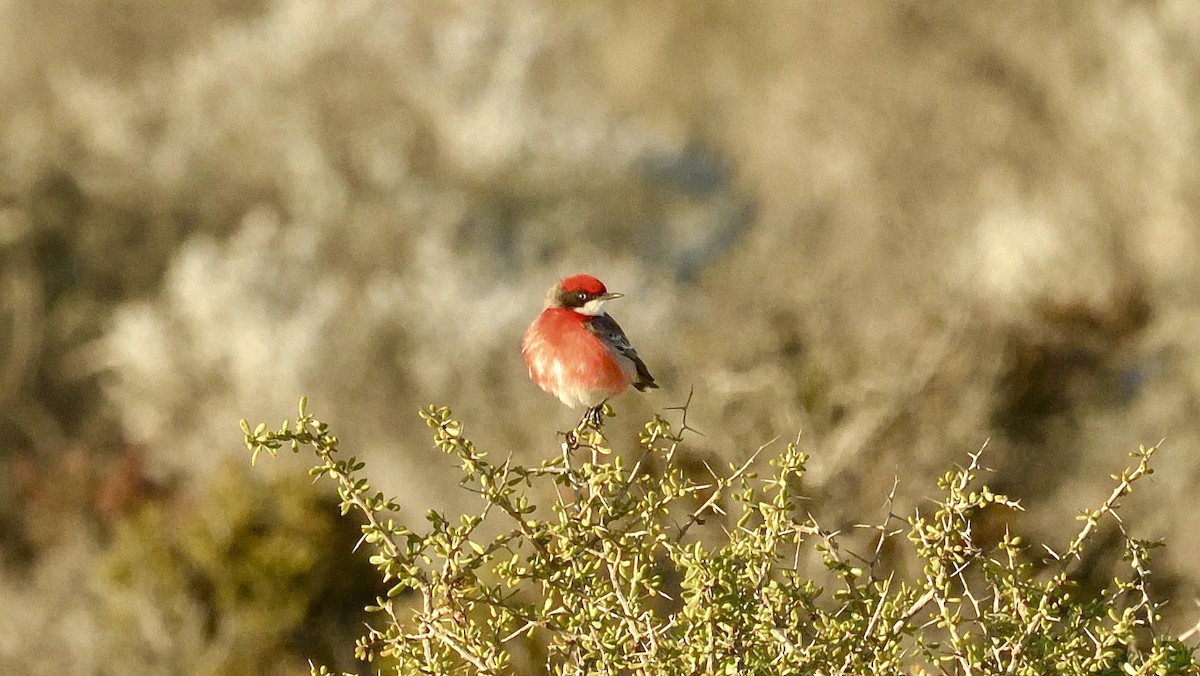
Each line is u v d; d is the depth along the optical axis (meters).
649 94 33.59
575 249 24.61
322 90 25.64
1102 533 10.27
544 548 5.00
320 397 20.00
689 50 33.97
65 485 17.69
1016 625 4.89
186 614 13.05
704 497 8.77
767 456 11.45
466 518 4.90
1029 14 25.94
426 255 23.28
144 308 22.08
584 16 33.47
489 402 19.02
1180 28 22.98
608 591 5.00
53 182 24.03
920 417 12.27
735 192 28.06
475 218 24.73
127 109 25.94
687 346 15.14
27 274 22.86
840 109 27.55
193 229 24.66
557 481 5.18
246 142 25.17
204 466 19.23
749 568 4.82
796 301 15.38
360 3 26.77
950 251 20.25
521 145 25.17
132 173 24.45
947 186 25.66
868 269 18.80
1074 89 25.00
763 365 13.11
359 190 24.45
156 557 13.23
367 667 12.66
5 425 21.33
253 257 22.25
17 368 21.75
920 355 13.27
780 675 4.64
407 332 20.41
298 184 24.61
